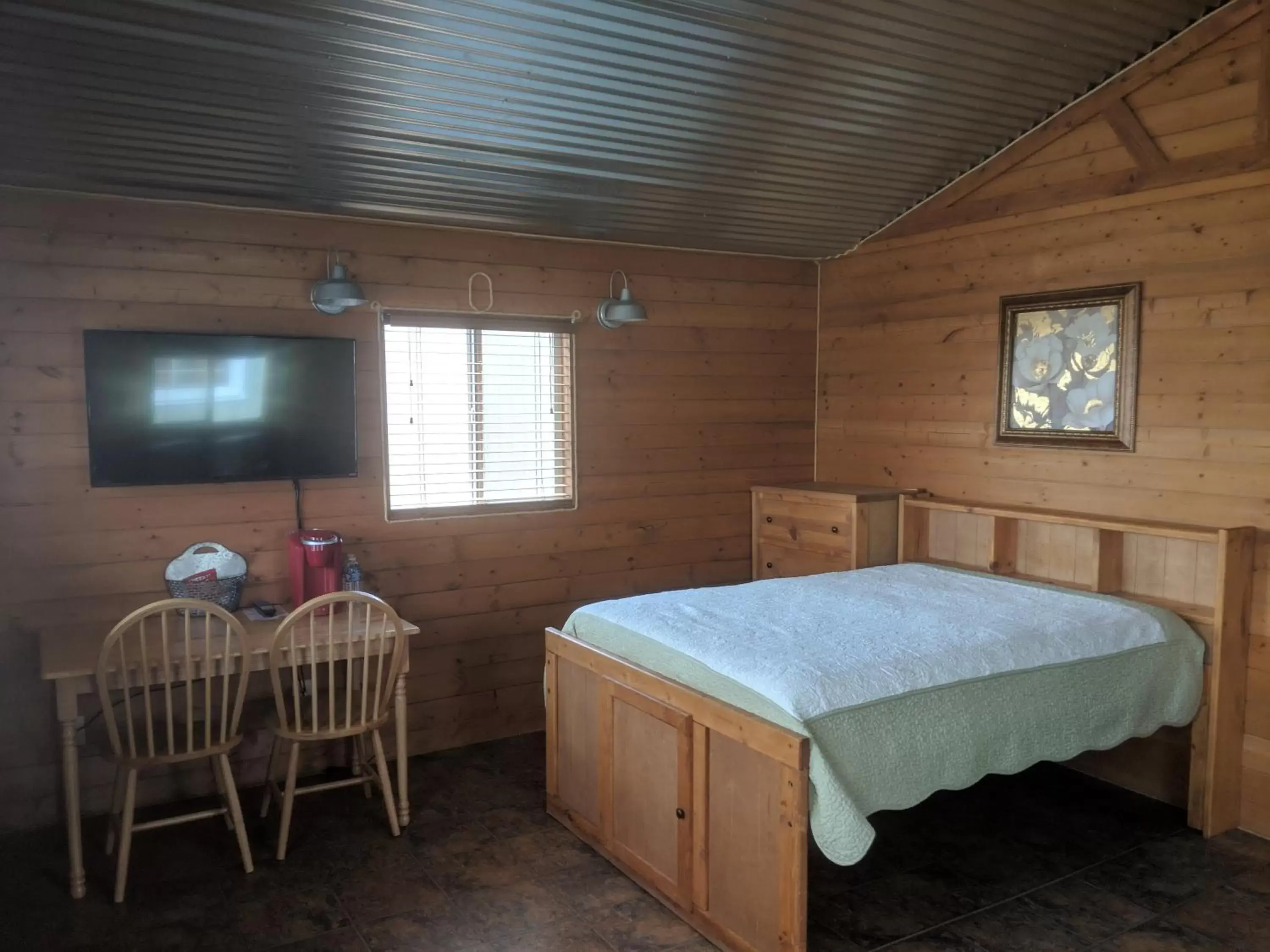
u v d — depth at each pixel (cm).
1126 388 356
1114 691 300
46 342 328
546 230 412
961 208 417
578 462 439
